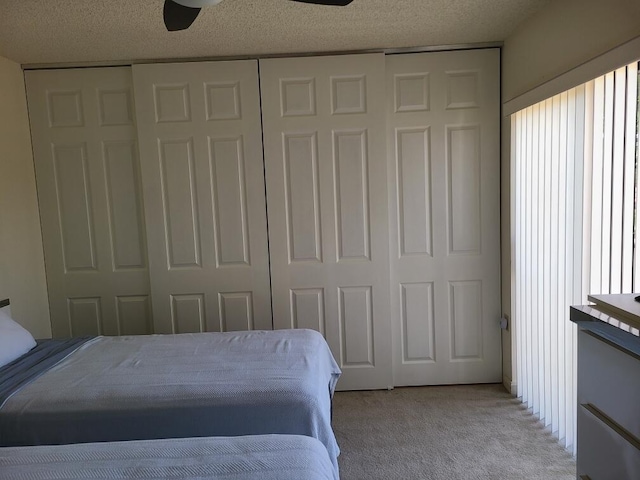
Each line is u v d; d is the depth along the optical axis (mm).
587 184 2082
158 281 3221
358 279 3195
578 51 2100
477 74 3068
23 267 3023
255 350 2295
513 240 2984
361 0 2305
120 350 2354
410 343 3273
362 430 2680
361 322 3225
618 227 1896
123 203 3217
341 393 3225
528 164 2717
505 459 2338
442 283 3225
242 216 3180
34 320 3115
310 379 1964
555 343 2439
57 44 2762
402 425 2723
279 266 3203
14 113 3006
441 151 3133
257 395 1826
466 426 2678
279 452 1358
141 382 1939
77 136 3166
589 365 1642
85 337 2623
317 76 3076
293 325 3240
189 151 3139
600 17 1918
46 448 1416
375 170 3117
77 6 2248
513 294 3018
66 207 3213
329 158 3125
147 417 1778
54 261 3246
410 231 3197
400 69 3098
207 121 3119
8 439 1749
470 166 3135
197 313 3246
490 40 2990
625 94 1841
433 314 3248
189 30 2615
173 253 3207
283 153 3133
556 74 2311
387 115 3129
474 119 3102
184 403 1803
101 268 3256
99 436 1764
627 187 1843
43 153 3170
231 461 1306
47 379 1992
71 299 3275
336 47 3002
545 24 2416
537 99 2480
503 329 3195
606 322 1515
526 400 2885
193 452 1365
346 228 3166
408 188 3172
